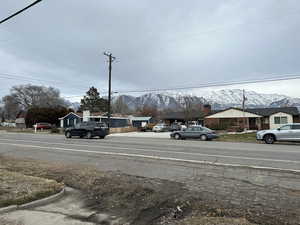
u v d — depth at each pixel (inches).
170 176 285.4
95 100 2721.5
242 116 1729.8
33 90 3093.0
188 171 312.5
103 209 191.5
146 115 3115.2
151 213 182.7
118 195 220.1
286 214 171.3
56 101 3265.3
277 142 774.5
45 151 515.2
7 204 189.0
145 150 527.5
